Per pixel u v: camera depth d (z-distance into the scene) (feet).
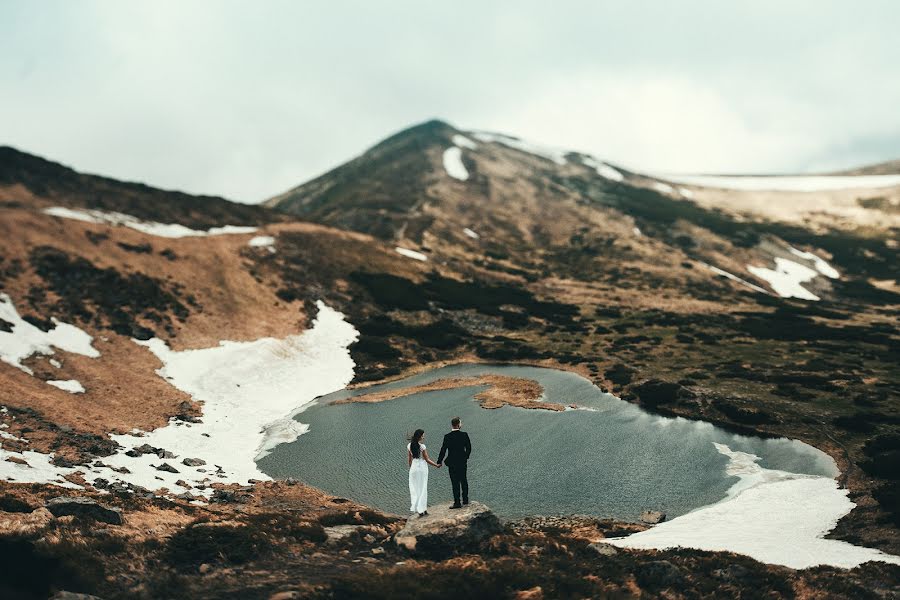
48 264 209.26
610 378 185.78
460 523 57.31
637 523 87.51
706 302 328.49
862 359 196.65
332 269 304.91
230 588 44.75
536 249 457.27
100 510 58.80
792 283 405.39
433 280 328.70
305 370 204.44
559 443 129.08
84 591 41.29
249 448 133.39
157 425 134.51
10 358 144.15
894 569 57.06
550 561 54.65
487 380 193.88
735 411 142.10
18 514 54.90
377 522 74.59
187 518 70.33
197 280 242.78
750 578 53.93
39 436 106.01
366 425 149.89
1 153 301.84
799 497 93.56
